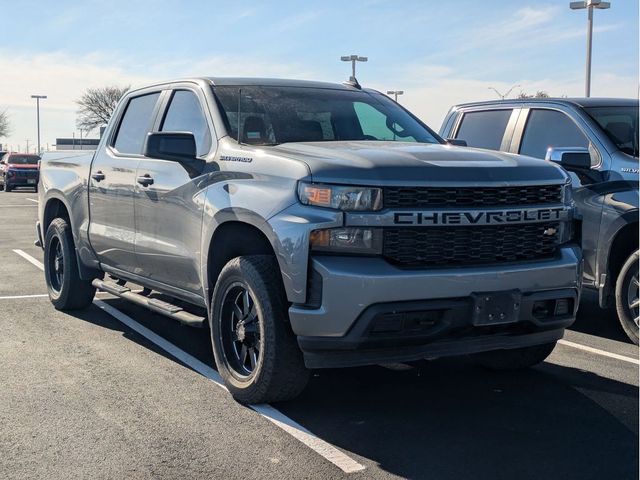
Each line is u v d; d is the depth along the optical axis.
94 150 6.88
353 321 3.95
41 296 8.13
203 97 5.42
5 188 34.81
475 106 7.95
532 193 4.40
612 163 6.30
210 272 4.92
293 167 4.27
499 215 4.21
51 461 3.76
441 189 4.11
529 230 4.41
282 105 5.42
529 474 3.66
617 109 6.85
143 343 6.11
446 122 8.27
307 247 4.02
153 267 5.67
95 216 6.51
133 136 6.24
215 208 4.71
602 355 5.95
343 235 4.00
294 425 4.30
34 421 4.30
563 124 6.88
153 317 7.09
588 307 7.93
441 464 3.77
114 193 6.12
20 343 6.05
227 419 4.37
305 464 3.75
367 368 5.52
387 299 3.93
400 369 5.51
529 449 3.98
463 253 4.17
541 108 7.14
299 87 5.80
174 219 5.27
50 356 5.67
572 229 4.69
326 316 3.98
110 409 4.52
